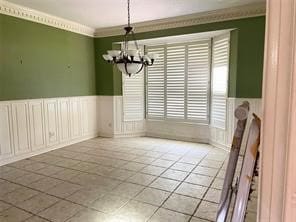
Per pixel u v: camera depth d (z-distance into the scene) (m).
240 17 4.09
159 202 2.59
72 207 2.49
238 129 1.07
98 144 5.04
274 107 0.54
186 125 5.34
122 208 2.47
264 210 0.58
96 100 5.73
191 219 2.27
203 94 5.09
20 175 3.33
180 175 3.34
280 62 0.53
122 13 4.24
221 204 1.10
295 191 0.53
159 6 3.88
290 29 0.51
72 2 3.67
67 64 4.91
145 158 4.10
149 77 5.68
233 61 4.28
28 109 4.14
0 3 3.58
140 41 5.23
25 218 2.29
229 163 1.10
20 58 3.98
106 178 3.24
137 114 5.76
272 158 0.55
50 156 4.21
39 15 4.19
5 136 3.78
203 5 3.86
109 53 3.13
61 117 4.81
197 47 5.04
